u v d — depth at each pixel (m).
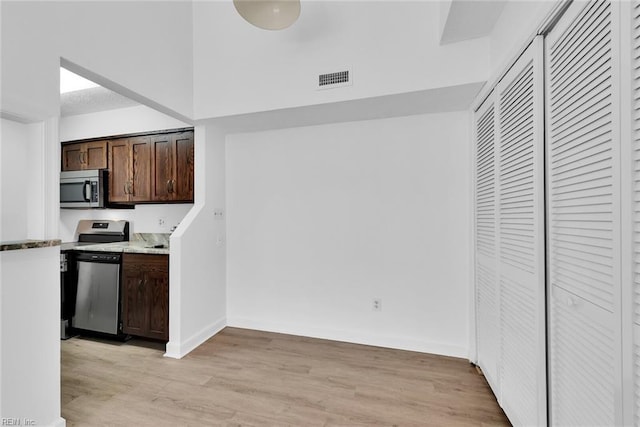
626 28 0.82
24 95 1.37
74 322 2.85
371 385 1.98
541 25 1.21
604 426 0.92
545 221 1.27
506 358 1.62
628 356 0.83
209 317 2.79
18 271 1.36
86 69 1.67
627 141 0.82
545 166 1.26
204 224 2.73
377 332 2.61
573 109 1.06
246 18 1.80
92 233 3.56
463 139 2.38
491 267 1.87
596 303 0.95
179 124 2.97
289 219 2.87
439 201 2.45
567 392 1.12
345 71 2.14
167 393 1.89
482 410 1.74
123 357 2.41
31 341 1.41
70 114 3.35
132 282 2.69
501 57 1.64
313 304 2.80
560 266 1.16
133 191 3.11
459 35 1.84
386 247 2.59
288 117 2.53
